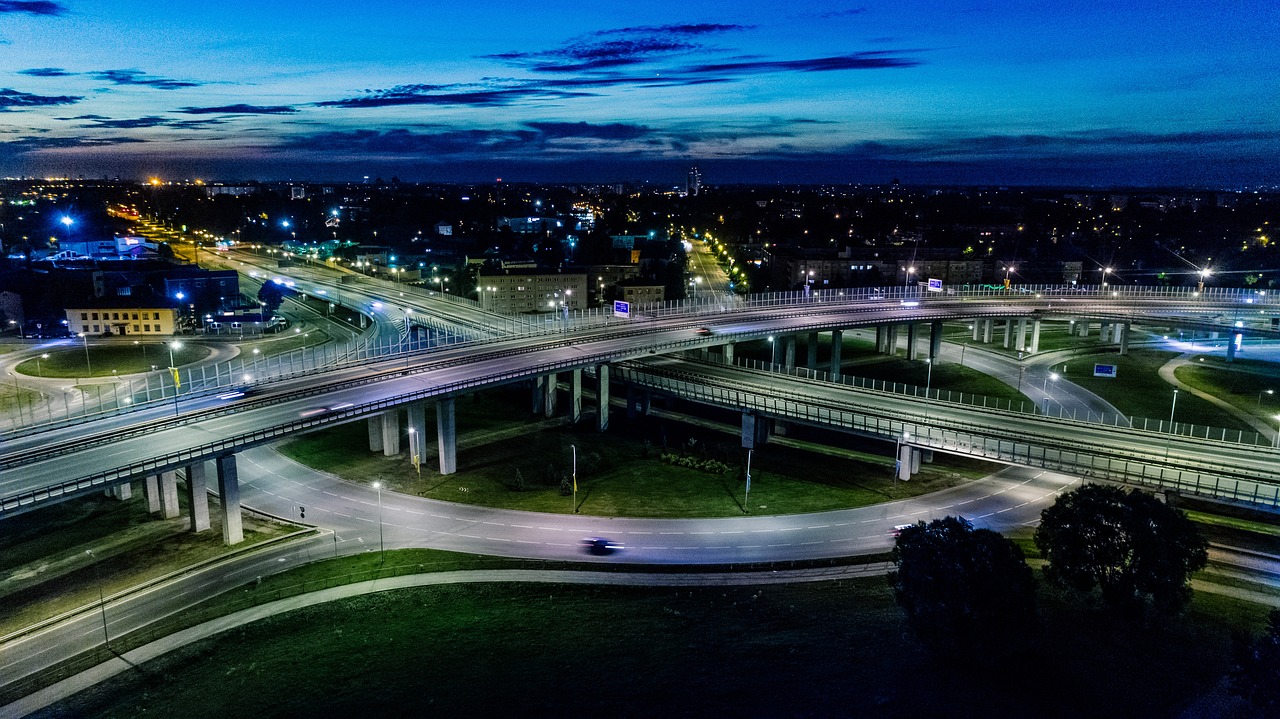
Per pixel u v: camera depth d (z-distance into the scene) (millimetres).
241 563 78750
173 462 78062
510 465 109562
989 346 188000
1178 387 146250
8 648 63812
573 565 77875
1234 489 81000
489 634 64562
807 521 88500
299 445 115062
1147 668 57000
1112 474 85062
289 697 56375
